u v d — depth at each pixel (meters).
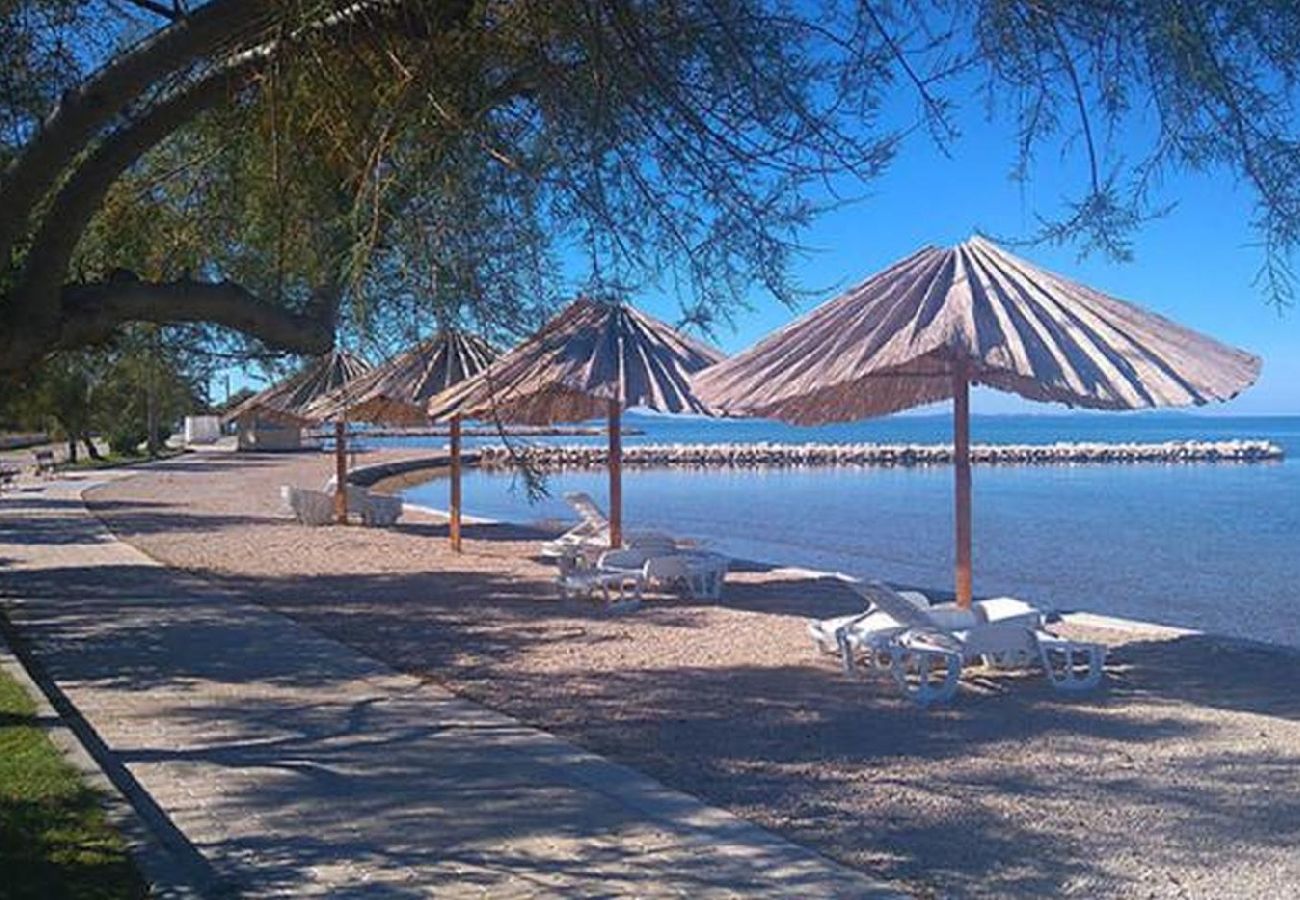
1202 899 5.55
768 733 8.66
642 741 8.48
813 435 139.12
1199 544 26.42
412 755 8.00
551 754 8.01
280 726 8.79
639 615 14.15
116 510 29.30
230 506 30.98
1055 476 56.56
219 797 7.10
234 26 4.82
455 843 6.29
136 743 8.30
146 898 5.48
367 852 6.16
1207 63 4.42
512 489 6.31
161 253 6.59
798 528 30.94
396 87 4.65
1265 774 7.52
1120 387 8.80
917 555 24.75
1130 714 9.12
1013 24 4.86
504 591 16.20
